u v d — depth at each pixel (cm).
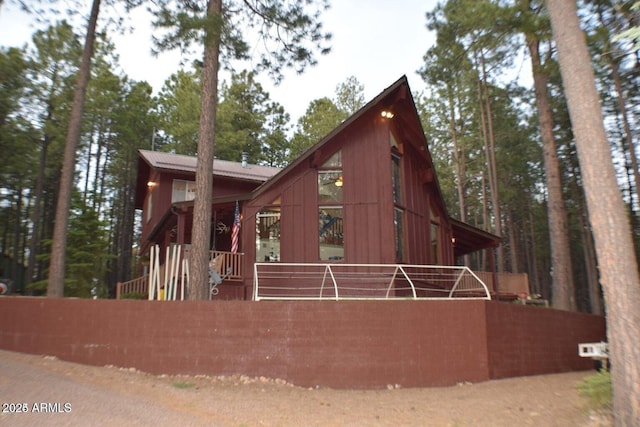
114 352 958
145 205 2719
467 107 3042
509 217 3600
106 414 629
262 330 959
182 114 3506
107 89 2847
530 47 1734
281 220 1490
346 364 953
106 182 3712
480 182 3766
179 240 1505
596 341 1477
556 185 1653
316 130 3966
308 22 1221
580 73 714
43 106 2602
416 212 1661
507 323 1100
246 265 1468
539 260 4097
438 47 1566
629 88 2350
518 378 1055
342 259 1441
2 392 684
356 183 1488
